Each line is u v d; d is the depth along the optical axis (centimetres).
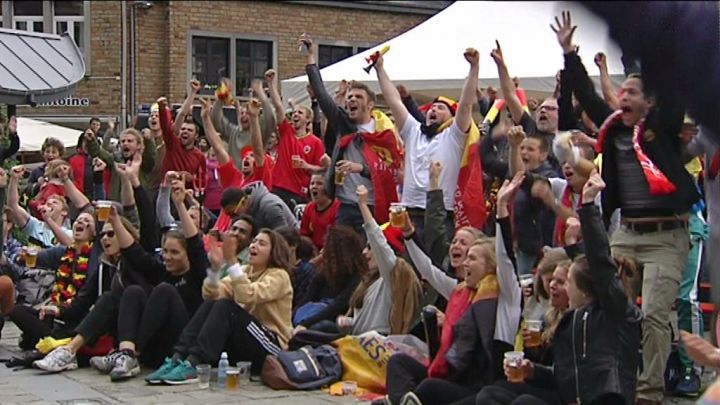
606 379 418
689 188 471
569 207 575
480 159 675
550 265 480
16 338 816
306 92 1148
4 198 818
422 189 660
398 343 574
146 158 863
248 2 2081
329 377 583
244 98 2086
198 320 609
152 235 697
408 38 1106
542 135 647
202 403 530
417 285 593
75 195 831
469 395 470
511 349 478
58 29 2094
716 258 396
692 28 142
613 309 425
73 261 725
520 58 994
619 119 499
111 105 2025
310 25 2136
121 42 2022
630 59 146
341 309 643
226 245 607
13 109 955
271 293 616
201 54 2064
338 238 649
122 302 636
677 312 555
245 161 830
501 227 479
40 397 550
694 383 541
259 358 606
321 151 870
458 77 1027
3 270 827
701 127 219
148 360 650
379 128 725
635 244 500
